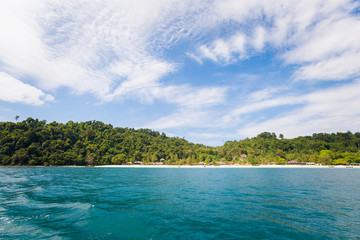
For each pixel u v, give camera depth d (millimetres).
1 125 138750
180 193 23531
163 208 16031
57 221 12125
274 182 36344
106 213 14117
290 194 23109
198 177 47812
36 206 15961
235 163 150625
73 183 33125
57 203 17141
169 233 10484
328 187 29328
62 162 126375
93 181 36969
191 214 14312
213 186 30359
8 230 10508
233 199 19953
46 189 25500
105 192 23875
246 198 20516
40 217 12922
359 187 29422
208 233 10633
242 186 30406
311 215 14289
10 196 20344
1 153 114250
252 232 10867
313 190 26250
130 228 11086
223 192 24438
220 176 51844
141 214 14062
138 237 9797
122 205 16891
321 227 11742
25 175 49562
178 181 38125
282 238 10078
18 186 28297
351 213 14812
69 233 10180
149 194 22703
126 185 31141
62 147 142500
